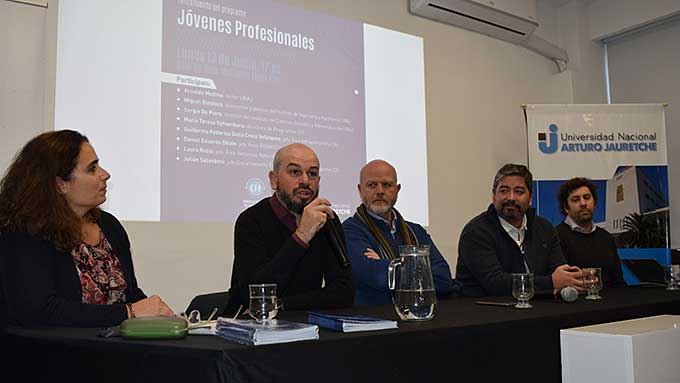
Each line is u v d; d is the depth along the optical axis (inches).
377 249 95.6
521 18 170.4
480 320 51.3
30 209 57.6
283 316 57.0
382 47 148.8
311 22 136.2
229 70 122.6
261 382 36.7
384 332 43.8
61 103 103.7
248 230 77.7
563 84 189.2
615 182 160.2
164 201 112.7
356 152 140.2
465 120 167.5
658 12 176.4
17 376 48.4
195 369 36.4
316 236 79.2
